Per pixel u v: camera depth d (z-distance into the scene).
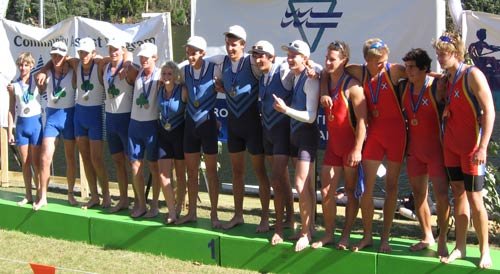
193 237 5.52
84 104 6.32
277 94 5.17
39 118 6.62
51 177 8.89
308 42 6.97
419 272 4.69
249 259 5.29
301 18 6.98
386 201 4.96
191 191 5.86
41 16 9.79
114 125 6.14
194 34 7.48
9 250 5.80
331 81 4.94
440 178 4.77
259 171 5.54
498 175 5.91
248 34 7.24
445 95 4.62
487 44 6.17
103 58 6.27
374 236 6.12
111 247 5.91
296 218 6.76
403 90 4.80
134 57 7.68
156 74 5.91
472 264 4.57
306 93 5.00
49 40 8.22
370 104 4.86
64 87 6.43
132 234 5.82
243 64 5.40
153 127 5.92
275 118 5.20
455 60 4.44
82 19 7.91
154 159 5.99
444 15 6.47
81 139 6.39
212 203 5.76
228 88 5.45
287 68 5.18
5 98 8.66
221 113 7.46
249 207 7.58
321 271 5.03
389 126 4.83
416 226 6.69
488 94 4.30
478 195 4.54
